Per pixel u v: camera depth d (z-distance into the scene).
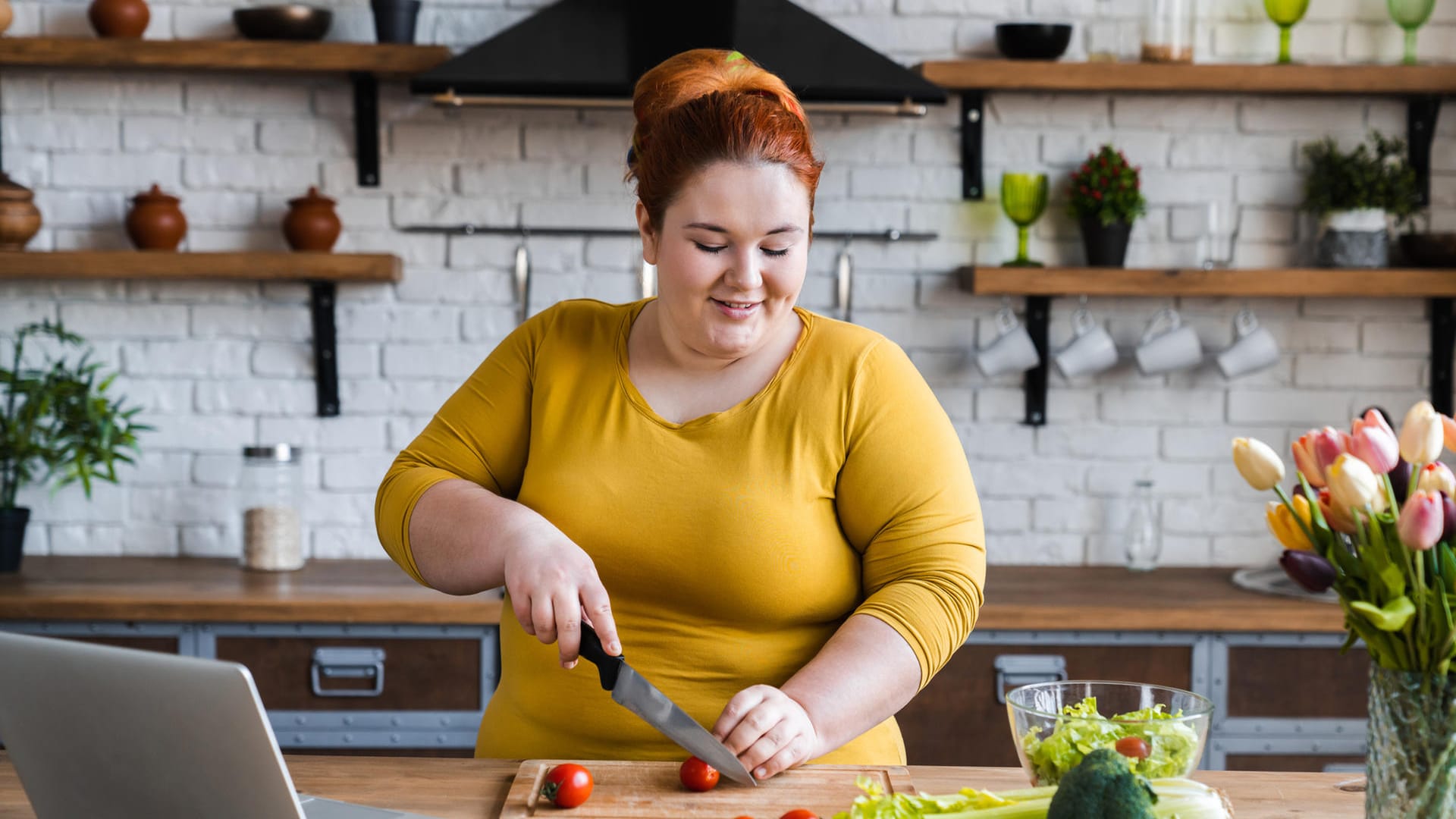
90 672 0.91
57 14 2.82
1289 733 2.49
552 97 2.52
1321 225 2.83
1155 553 2.87
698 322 1.29
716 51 1.36
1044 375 2.91
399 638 2.44
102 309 2.88
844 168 2.91
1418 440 0.93
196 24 2.85
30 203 2.71
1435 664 0.93
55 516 2.89
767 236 1.25
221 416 2.90
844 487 1.35
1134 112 2.91
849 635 1.26
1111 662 2.48
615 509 1.33
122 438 2.70
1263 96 2.90
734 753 1.17
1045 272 2.72
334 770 1.25
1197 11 2.75
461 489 1.33
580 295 2.90
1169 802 0.93
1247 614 2.45
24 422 2.65
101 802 0.99
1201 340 2.94
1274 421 2.96
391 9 2.70
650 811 1.11
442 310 2.90
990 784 1.20
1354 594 0.98
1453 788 0.93
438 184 2.88
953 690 2.47
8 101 2.84
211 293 2.88
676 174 1.25
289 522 2.73
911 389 1.37
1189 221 2.89
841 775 1.22
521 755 1.38
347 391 2.91
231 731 0.88
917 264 2.93
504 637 1.44
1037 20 2.88
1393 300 2.94
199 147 2.87
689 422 1.35
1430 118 2.86
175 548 2.90
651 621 1.35
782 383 1.35
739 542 1.31
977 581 1.30
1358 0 2.89
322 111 2.87
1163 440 2.95
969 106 2.87
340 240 2.88
